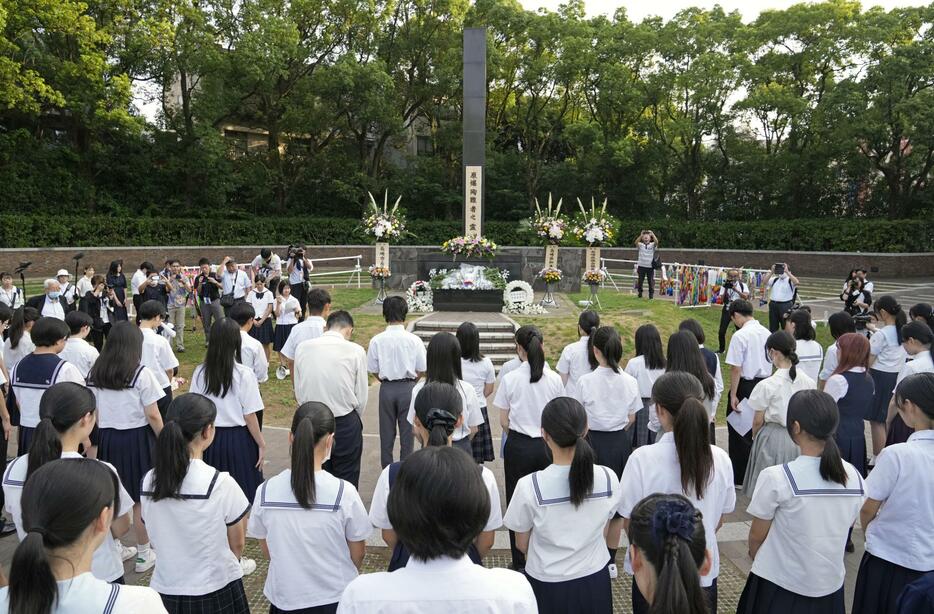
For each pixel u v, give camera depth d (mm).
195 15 22141
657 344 5047
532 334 4250
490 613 1755
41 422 2863
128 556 4539
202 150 26031
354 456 4824
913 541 2936
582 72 28594
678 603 1653
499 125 33281
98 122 21516
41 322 4629
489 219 33688
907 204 28000
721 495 2945
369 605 1755
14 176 22641
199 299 11750
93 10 20812
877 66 23438
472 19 29094
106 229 24219
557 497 2760
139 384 4289
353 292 16938
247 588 4137
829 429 2756
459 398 3289
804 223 27797
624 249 29938
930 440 3000
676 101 30859
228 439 4344
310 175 30797
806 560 2754
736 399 5559
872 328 7539
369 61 27484
